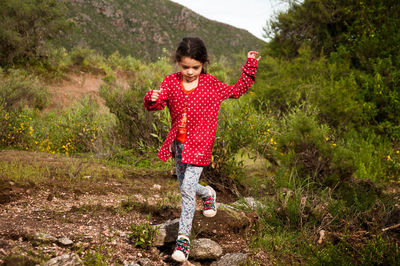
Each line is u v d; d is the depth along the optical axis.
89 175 4.83
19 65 18.42
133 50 81.50
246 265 2.71
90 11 83.50
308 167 5.27
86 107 8.82
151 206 3.77
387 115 9.08
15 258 2.22
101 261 2.51
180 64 2.55
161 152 2.75
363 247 2.96
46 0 20.39
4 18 18.64
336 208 3.73
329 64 10.30
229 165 5.25
